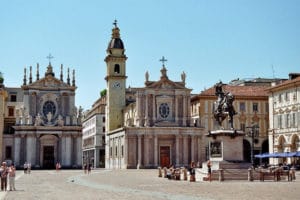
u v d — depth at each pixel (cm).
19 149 10088
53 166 10250
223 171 4969
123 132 10512
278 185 4234
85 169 8169
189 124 10700
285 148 9150
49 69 10656
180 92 10769
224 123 10156
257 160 10838
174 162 10394
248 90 11344
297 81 8669
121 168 10656
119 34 12244
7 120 11306
